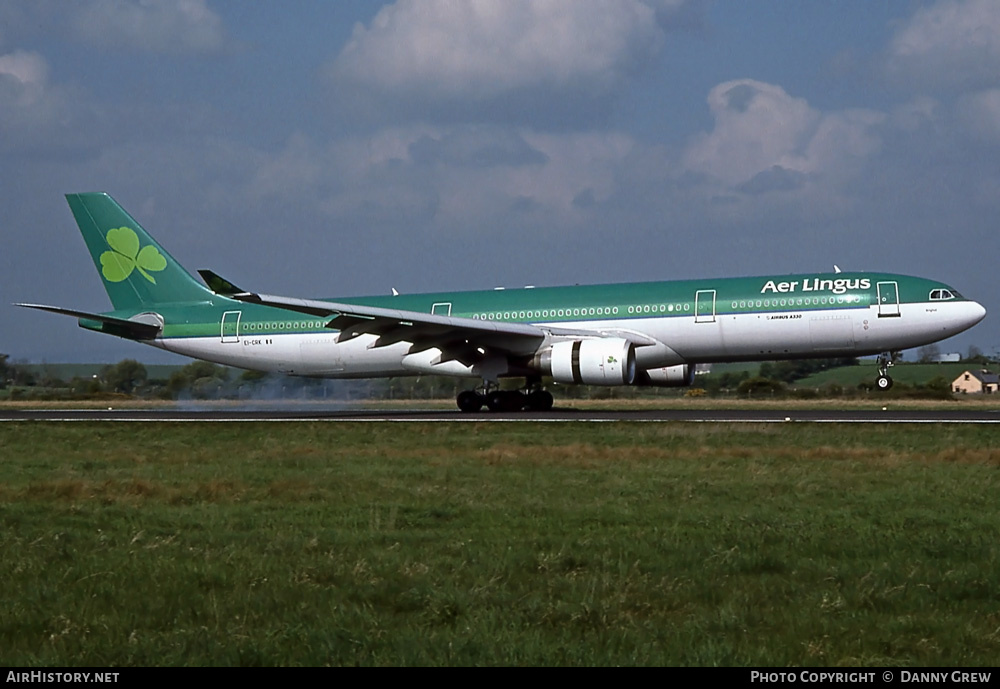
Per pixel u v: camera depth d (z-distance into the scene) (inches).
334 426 3009.4
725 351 3425.2
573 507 1375.5
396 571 984.3
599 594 895.1
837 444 2266.2
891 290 3277.6
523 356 3503.9
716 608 860.0
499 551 1071.6
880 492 1510.8
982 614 840.9
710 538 1138.0
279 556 1060.5
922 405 4675.2
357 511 1362.0
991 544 1098.1
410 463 1969.7
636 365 3535.9
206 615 832.9
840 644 761.0
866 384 5940.0
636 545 1098.1
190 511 1378.0
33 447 2490.2
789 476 1685.5
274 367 3991.1
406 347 3791.8
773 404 4891.7
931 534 1165.7
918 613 846.5
